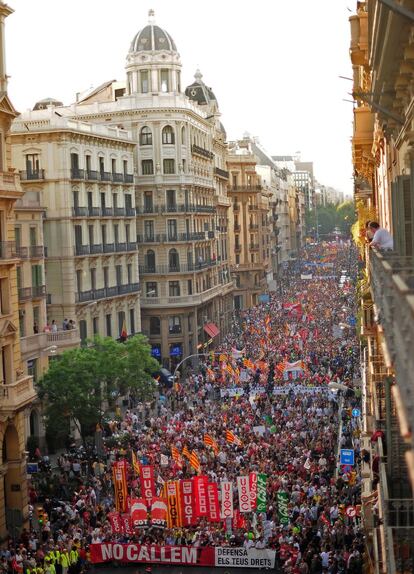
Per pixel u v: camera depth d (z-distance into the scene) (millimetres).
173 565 37594
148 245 95562
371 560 29266
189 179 97625
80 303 73250
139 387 59562
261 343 89625
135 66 96125
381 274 16312
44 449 60781
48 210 72562
